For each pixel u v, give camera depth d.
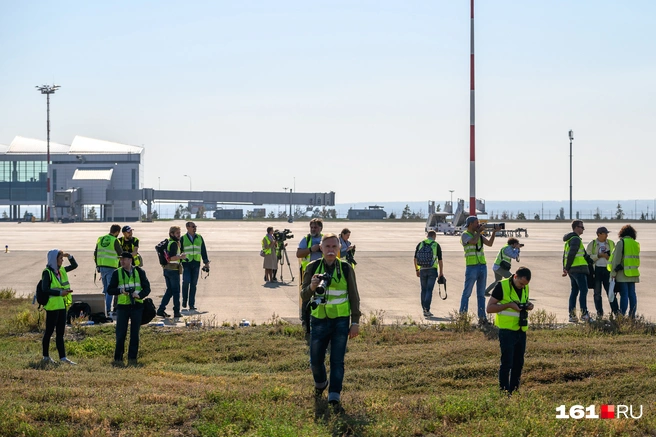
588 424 7.86
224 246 45.06
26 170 148.25
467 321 15.59
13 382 9.75
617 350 12.50
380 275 27.77
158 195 156.75
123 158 147.88
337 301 8.75
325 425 7.73
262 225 101.38
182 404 8.45
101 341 14.02
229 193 161.12
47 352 12.12
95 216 166.75
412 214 158.88
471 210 31.23
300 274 14.00
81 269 28.78
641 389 9.46
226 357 13.05
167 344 13.99
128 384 9.91
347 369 11.46
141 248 41.88
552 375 10.30
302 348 13.48
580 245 16.53
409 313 18.27
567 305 19.75
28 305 18.84
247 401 8.65
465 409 8.40
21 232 70.44
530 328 15.64
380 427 7.65
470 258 16.22
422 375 10.61
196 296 21.50
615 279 16.09
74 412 7.96
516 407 8.38
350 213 151.50
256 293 22.19
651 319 17.05
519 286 9.45
